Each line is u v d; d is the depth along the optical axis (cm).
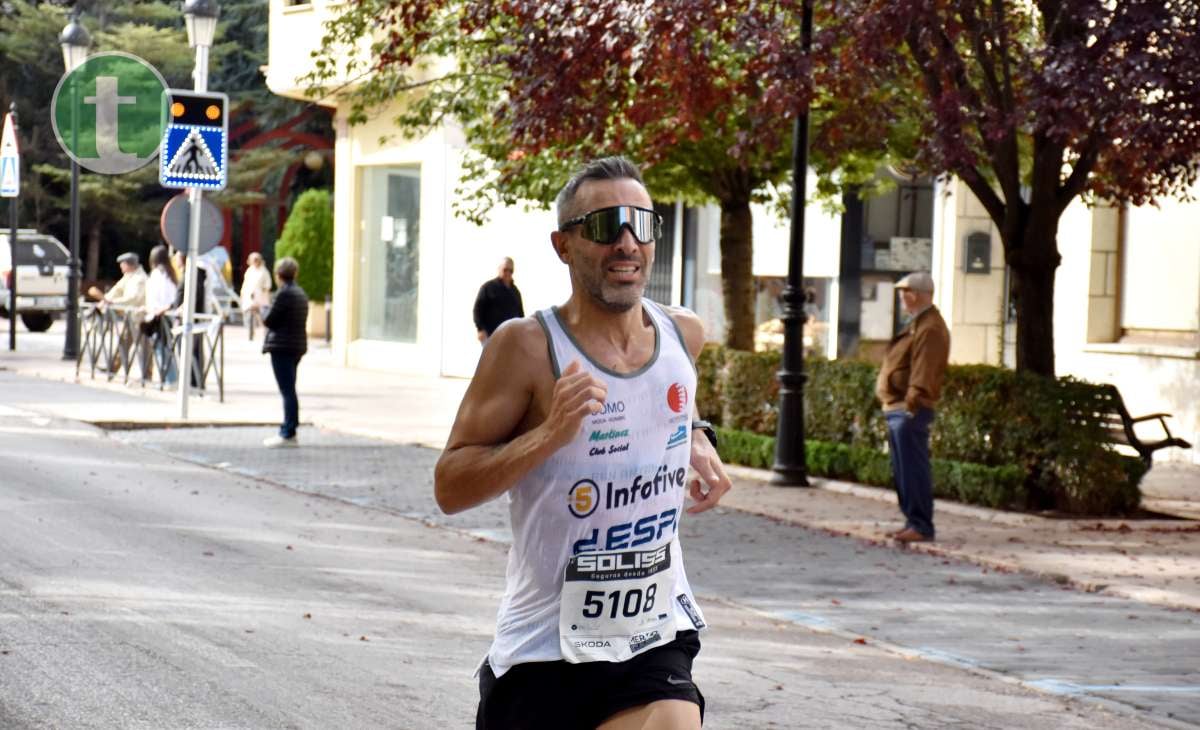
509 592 799
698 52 2661
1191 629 1875
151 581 1888
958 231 4491
